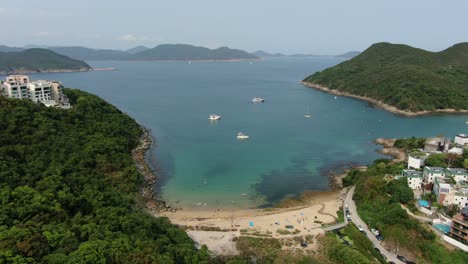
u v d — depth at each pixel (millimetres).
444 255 91562
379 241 100375
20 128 133500
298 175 153875
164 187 140500
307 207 123250
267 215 116750
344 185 142500
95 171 127125
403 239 97125
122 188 123188
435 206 111250
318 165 165500
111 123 179500
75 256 66188
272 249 95500
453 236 95438
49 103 183000
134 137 185125
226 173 155375
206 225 109375
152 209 120812
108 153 144875
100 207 96062
